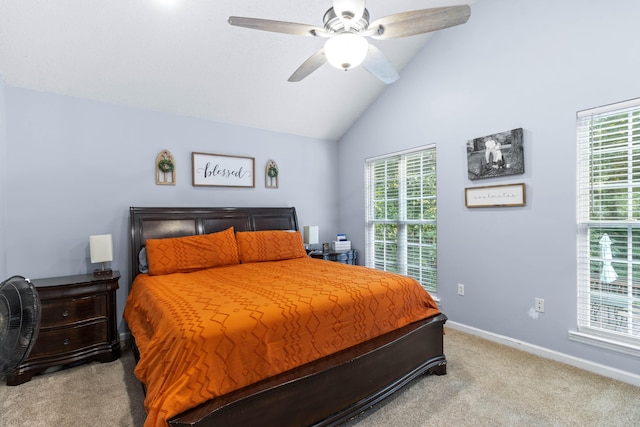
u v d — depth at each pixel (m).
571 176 2.38
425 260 3.54
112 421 1.78
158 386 1.38
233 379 1.42
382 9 2.80
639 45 2.06
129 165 3.13
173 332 1.49
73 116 2.86
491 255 2.88
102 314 2.56
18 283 1.40
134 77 2.85
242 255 3.32
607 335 2.24
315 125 4.23
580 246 2.37
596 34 2.24
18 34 2.27
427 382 2.15
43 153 2.73
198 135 3.54
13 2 2.08
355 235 4.45
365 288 2.06
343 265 3.06
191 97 3.25
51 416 1.83
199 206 3.55
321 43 2.98
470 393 2.02
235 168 3.79
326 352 1.73
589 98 2.28
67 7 2.18
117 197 3.08
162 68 2.84
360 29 1.80
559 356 2.45
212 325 1.47
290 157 4.28
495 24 2.81
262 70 3.12
